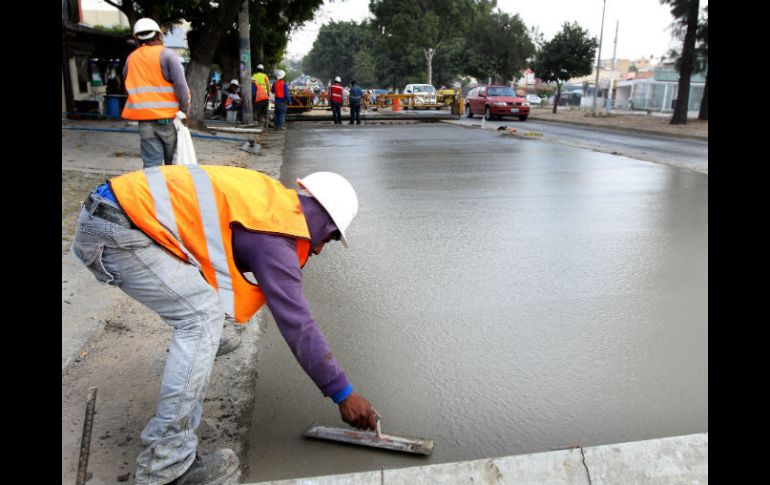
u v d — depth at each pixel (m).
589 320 3.83
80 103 17.94
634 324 3.77
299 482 2.09
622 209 6.96
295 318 2.05
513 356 3.35
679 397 2.93
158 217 2.07
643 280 4.55
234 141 13.41
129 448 2.42
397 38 50.66
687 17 23.25
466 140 15.30
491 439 2.60
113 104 17.25
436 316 3.89
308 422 2.70
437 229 6.03
